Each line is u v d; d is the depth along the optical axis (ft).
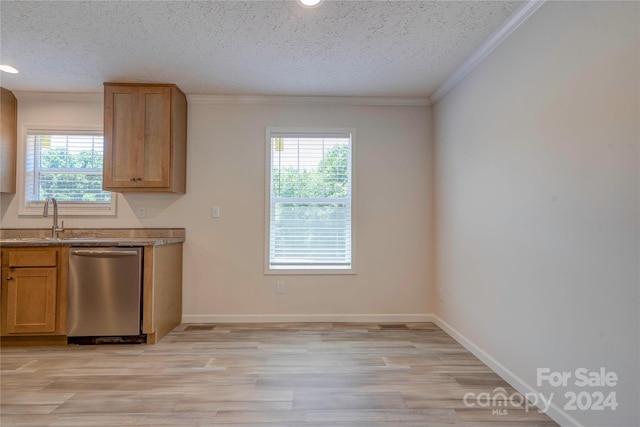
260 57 8.87
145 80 10.25
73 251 9.19
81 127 11.43
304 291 11.71
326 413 6.03
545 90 6.20
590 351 5.19
